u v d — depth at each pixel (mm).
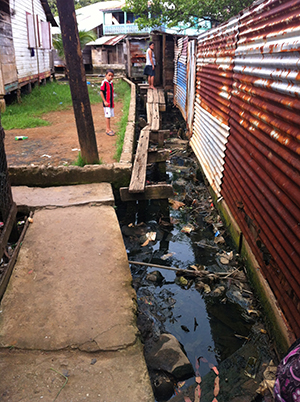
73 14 5020
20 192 5094
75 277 3266
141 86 16922
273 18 3176
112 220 4367
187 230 5250
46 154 6922
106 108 8391
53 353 2459
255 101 3693
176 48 15016
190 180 7562
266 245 3336
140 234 5191
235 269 4227
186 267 4391
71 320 2750
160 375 2793
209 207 6035
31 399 2115
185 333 3316
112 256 3623
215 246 4820
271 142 3209
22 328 2656
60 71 29156
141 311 3539
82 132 5637
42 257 3551
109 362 2410
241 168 4273
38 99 13695
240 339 3236
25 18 14164
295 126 2680
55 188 5301
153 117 10617
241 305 3648
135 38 20391
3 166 3488
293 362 1501
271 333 3098
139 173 5602
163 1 13891
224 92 5410
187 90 10719
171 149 9906
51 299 2971
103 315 2816
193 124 9305
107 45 29500
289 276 2768
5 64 10867
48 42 18219
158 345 3055
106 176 5551
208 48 6984
